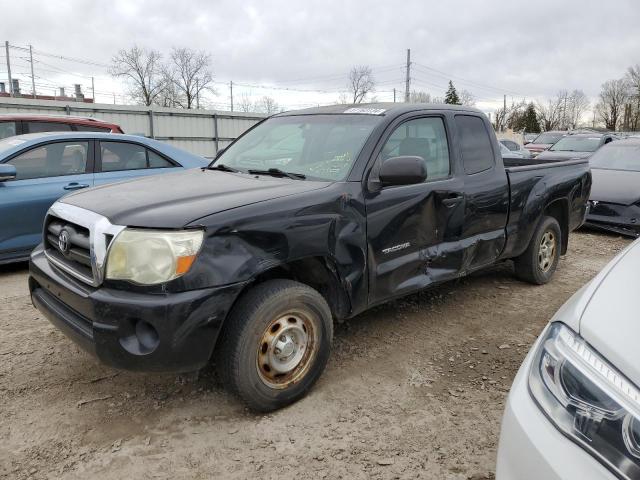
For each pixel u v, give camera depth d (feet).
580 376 5.26
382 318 14.74
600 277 6.64
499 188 14.85
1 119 25.05
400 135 12.48
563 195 17.62
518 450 5.42
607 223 27.50
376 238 11.35
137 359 8.59
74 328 9.32
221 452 8.89
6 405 10.18
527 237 16.39
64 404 10.25
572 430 5.10
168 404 10.30
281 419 9.83
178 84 193.36
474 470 8.52
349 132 12.34
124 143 21.33
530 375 5.89
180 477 8.30
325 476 8.34
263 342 9.58
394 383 11.21
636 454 4.67
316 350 10.39
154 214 9.02
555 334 5.91
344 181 11.07
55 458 8.68
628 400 4.85
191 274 8.59
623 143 32.99
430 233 12.76
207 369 11.65
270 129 14.49
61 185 19.08
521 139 152.87
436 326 14.30
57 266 10.18
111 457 8.73
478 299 16.52
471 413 10.15
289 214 9.78
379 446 9.09
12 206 17.88
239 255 9.07
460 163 13.92
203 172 13.16
